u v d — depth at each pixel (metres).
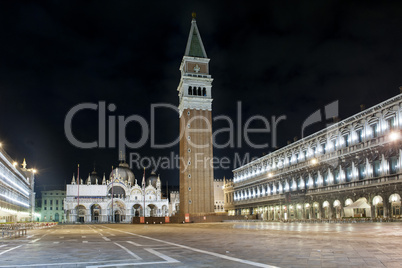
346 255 19.55
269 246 25.66
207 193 145.12
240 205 160.62
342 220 77.50
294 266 16.56
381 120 78.00
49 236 48.50
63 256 23.06
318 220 84.69
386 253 19.97
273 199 127.50
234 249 24.44
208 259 19.83
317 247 23.81
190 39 161.12
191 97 151.50
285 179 120.25
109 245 30.81
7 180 115.12
